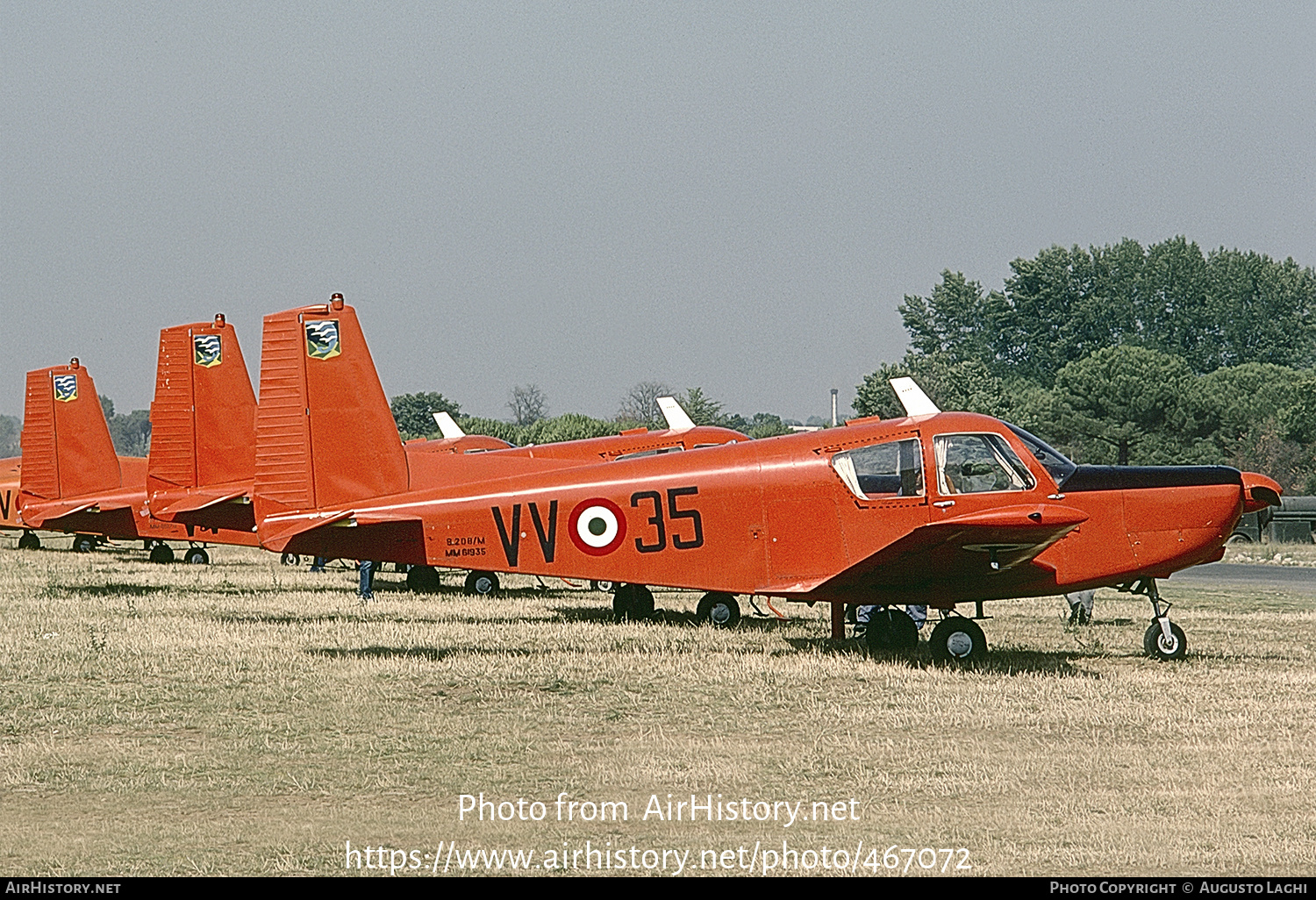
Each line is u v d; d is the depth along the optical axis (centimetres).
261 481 3189
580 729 2070
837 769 1827
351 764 1850
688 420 5506
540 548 3031
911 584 2881
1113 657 2914
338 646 2859
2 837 1526
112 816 1609
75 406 6381
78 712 2164
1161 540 2930
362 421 3194
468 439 6638
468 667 2583
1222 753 1917
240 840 1520
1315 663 2825
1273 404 14112
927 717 2158
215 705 2220
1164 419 14012
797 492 2930
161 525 6312
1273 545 9369
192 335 4753
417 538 3094
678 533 2972
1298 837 1518
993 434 2922
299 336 3206
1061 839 1516
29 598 4122
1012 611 4112
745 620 3628
